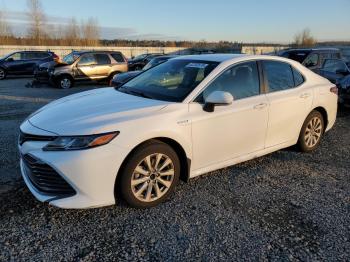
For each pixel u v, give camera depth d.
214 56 4.42
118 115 3.29
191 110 3.59
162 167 3.45
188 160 3.63
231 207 3.53
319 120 5.22
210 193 3.82
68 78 14.59
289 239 3.00
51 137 3.05
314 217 3.37
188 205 3.54
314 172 4.53
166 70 4.40
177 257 2.73
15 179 4.02
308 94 4.88
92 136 3.02
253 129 4.18
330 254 2.81
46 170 3.07
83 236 2.97
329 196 3.84
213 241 2.95
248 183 4.12
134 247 2.84
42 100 10.48
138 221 3.22
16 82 17.23
